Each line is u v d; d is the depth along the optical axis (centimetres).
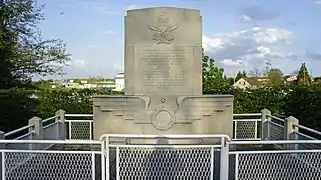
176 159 520
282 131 898
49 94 1382
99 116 930
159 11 938
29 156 533
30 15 2016
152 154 520
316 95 1016
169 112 916
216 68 1588
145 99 918
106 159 514
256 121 1079
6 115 1181
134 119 920
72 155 526
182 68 941
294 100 1127
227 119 936
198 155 520
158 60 938
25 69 2041
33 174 533
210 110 926
